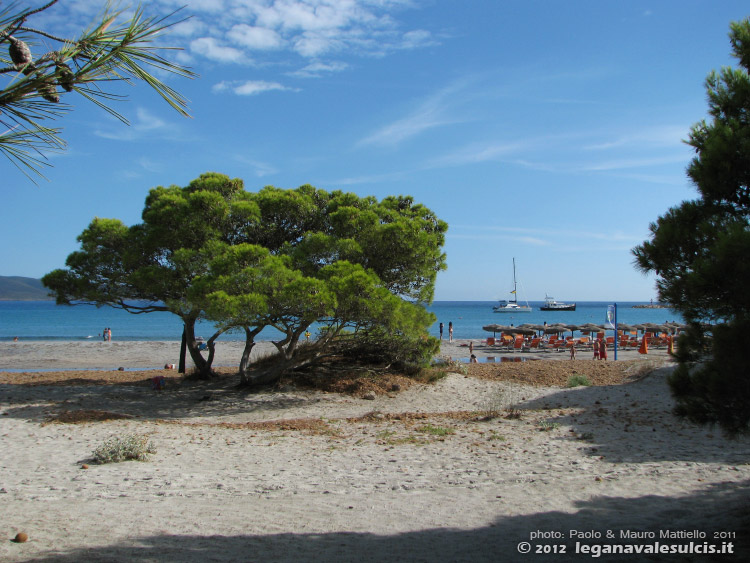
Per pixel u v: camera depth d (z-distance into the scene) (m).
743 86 4.43
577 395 15.83
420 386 17.31
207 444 9.69
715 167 4.20
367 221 16.42
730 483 6.83
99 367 25.84
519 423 11.68
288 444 9.78
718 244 3.71
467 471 7.76
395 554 4.38
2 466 7.87
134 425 11.34
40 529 4.90
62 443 9.48
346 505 6.06
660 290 4.28
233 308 12.70
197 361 18.81
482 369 21.19
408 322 14.81
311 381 17.22
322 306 13.55
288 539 4.79
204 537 4.80
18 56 2.09
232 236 16.98
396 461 8.44
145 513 5.61
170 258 15.56
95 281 17.08
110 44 2.13
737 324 3.75
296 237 18.08
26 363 27.30
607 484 6.93
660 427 10.95
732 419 3.99
